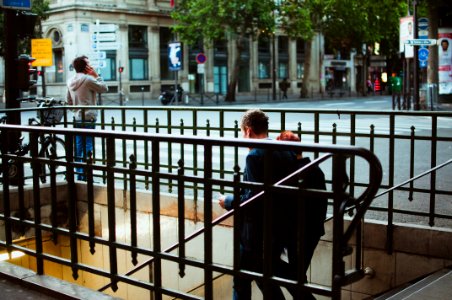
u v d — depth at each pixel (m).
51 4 42.38
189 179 4.02
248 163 4.49
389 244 6.04
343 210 3.39
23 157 5.15
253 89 54.66
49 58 27.62
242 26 40.03
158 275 4.32
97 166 4.57
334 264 3.46
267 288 3.77
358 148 3.30
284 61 58.38
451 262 5.71
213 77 50.69
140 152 13.71
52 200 4.95
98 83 10.04
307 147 3.44
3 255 8.67
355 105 37.16
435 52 29.20
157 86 46.44
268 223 3.70
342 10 46.00
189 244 7.89
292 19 43.38
